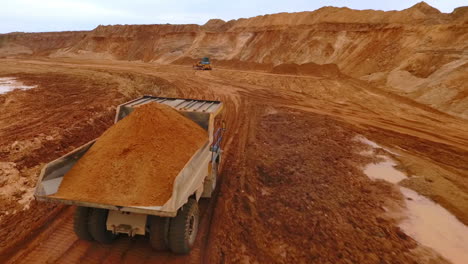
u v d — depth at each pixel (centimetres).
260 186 838
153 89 2291
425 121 1667
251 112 1778
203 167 598
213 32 5397
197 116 689
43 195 453
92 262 515
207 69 3903
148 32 6103
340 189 834
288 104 2022
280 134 1352
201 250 558
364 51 3181
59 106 1441
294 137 1306
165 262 522
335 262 541
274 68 3659
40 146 943
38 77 2348
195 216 544
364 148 1192
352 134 1372
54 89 1875
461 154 1165
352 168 987
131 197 463
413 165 1004
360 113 1817
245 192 798
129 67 3866
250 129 1429
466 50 2222
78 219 511
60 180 500
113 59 5672
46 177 468
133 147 526
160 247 507
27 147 909
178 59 4991
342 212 714
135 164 506
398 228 661
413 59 2527
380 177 928
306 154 1098
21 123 1143
